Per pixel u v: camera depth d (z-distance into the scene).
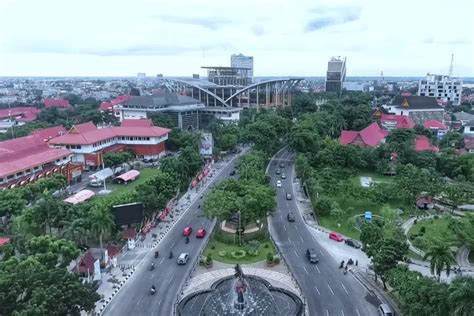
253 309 70.12
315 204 120.50
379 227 95.94
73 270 85.31
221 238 103.06
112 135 186.38
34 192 121.25
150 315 72.19
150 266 90.00
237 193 109.62
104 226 91.56
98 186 149.88
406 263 88.75
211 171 170.38
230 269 88.94
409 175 127.56
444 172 158.62
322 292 79.50
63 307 59.62
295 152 186.38
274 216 119.94
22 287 62.47
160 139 193.25
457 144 196.00
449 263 72.62
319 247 99.75
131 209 103.38
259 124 188.38
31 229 100.31
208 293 77.88
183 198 136.12
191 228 109.81
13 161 137.00
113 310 73.56
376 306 74.75
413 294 64.50
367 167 165.50
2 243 90.94
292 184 151.50
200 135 192.25
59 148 165.88
